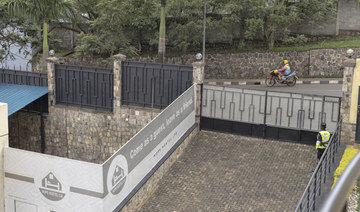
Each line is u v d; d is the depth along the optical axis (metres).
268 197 11.36
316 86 22.17
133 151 11.00
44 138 17.69
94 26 24.48
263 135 14.40
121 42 24.52
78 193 10.28
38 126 17.61
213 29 26.12
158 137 12.31
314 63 24.42
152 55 25.81
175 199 11.64
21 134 18.03
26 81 17.72
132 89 16.28
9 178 11.35
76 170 10.17
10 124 18.14
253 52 24.88
